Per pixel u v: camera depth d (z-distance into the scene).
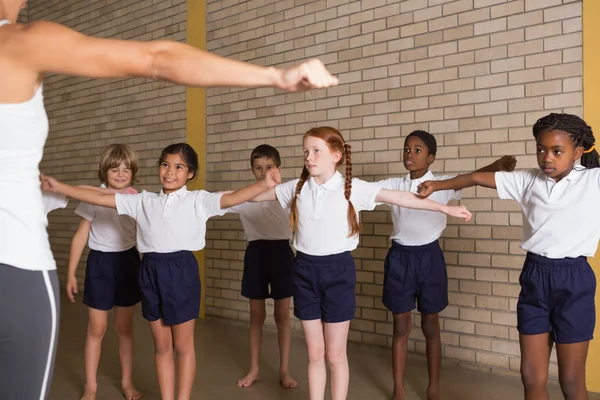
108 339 4.54
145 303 2.67
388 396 3.15
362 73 4.29
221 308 5.22
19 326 0.94
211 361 3.89
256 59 5.00
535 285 2.24
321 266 2.47
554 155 2.14
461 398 3.12
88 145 6.67
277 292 3.35
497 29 3.62
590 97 3.25
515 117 3.54
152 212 2.62
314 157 2.46
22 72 0.90
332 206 2.48
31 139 0.96
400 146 4.08
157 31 5.88
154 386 3.39
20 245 0.95
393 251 3.07
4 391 0.96
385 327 4.12
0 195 0.94
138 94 6.04
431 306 2.99
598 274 3.23
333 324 2.49
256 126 4.98
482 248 3.68
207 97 5.37
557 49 3.38
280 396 3.17
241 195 2.46
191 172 2.79
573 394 2.18
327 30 4.50
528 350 2.25
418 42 3.99
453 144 3.82
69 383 3.45
